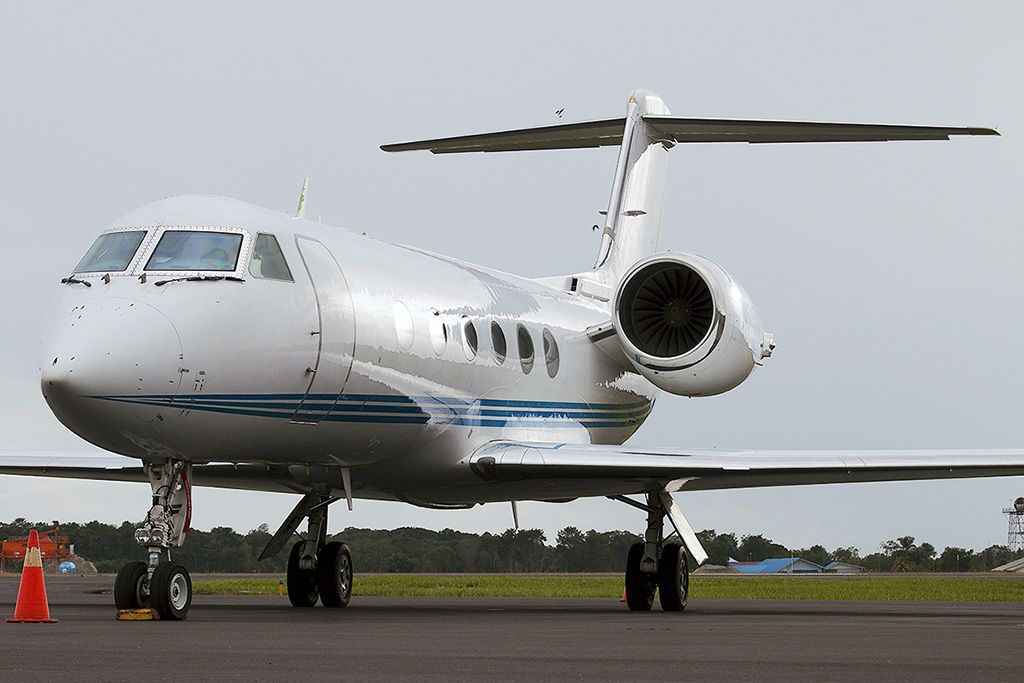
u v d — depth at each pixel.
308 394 28.75
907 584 65.75
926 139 41.19
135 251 27.56
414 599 46.88
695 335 37.28
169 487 28.00
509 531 96.94
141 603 26.56
